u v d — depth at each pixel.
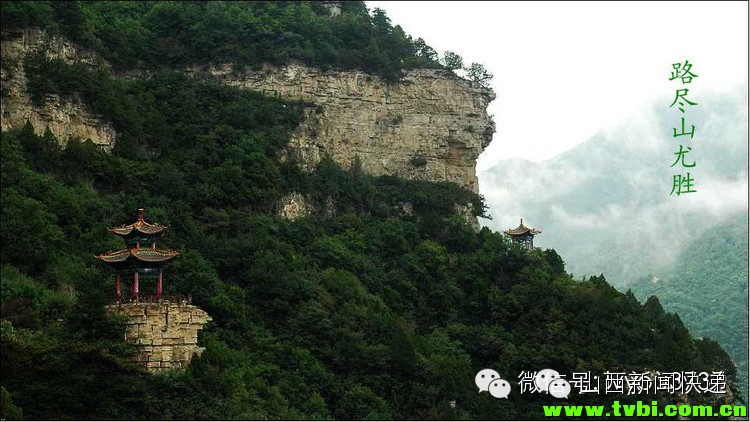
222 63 193.75
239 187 170.12
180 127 179.12
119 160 166.88
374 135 199.00
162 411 117.81
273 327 149.12
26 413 112.06
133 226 125.31
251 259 156.62
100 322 119.88
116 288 128.12
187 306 124.25
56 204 149.75
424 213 190.62
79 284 136.00
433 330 164.50
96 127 171.88
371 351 145.88
